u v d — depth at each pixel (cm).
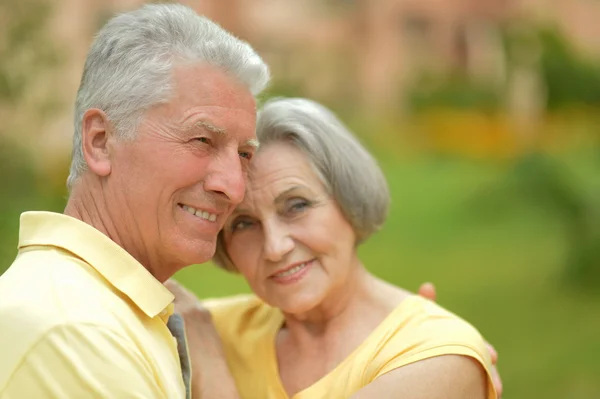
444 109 1526
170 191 199
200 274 1004
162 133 197
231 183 202
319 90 1551
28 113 711
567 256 1035
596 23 1410
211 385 231
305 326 243
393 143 1520
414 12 1581
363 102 1577
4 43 687
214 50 202
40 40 704
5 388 166
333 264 233
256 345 249
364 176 237
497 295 984
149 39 199
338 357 233
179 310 247
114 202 201
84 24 1112
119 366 174
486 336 891
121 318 185
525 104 1410
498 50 1471
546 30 1375
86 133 201
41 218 199
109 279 191
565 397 765
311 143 231
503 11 1490
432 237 1164
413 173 1420
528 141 1381
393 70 1582
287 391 238
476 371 217
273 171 230
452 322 224
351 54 1578
